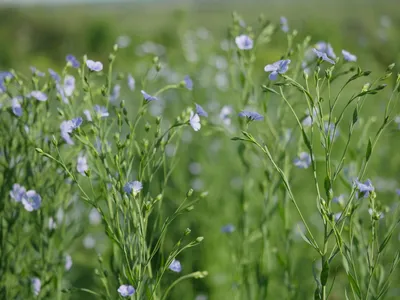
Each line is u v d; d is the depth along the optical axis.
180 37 2.84
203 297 1.62
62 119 1.35
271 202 1.36
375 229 1.18
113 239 1.16
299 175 1.89
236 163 2.02
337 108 2.46
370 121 1.38
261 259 1.36
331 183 1.12
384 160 2.04
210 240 1.75
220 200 1.88
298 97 1.41
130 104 2.20
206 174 2.04
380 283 1.23
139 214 1.15
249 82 1.39
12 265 1.34
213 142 2.12
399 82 1.14
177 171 1.88
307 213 1.93
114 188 1.16
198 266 1.73
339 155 2.10
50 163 1.32
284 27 1.40
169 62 2.69
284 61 1.15
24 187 1.31
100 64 1.25
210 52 2.63
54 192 1.33
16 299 1.34
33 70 1.33
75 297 1.61
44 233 1.34
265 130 1.39
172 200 1.82
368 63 2.64
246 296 1.45
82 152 1.34
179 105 2.22
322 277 1.12
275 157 1.35
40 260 1.35
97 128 1.22
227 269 1.71
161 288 1.43
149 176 1.20
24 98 1.32
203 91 2.25
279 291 1.53
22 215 1.35
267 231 1.36
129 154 1.20
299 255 1.70
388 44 2.73
